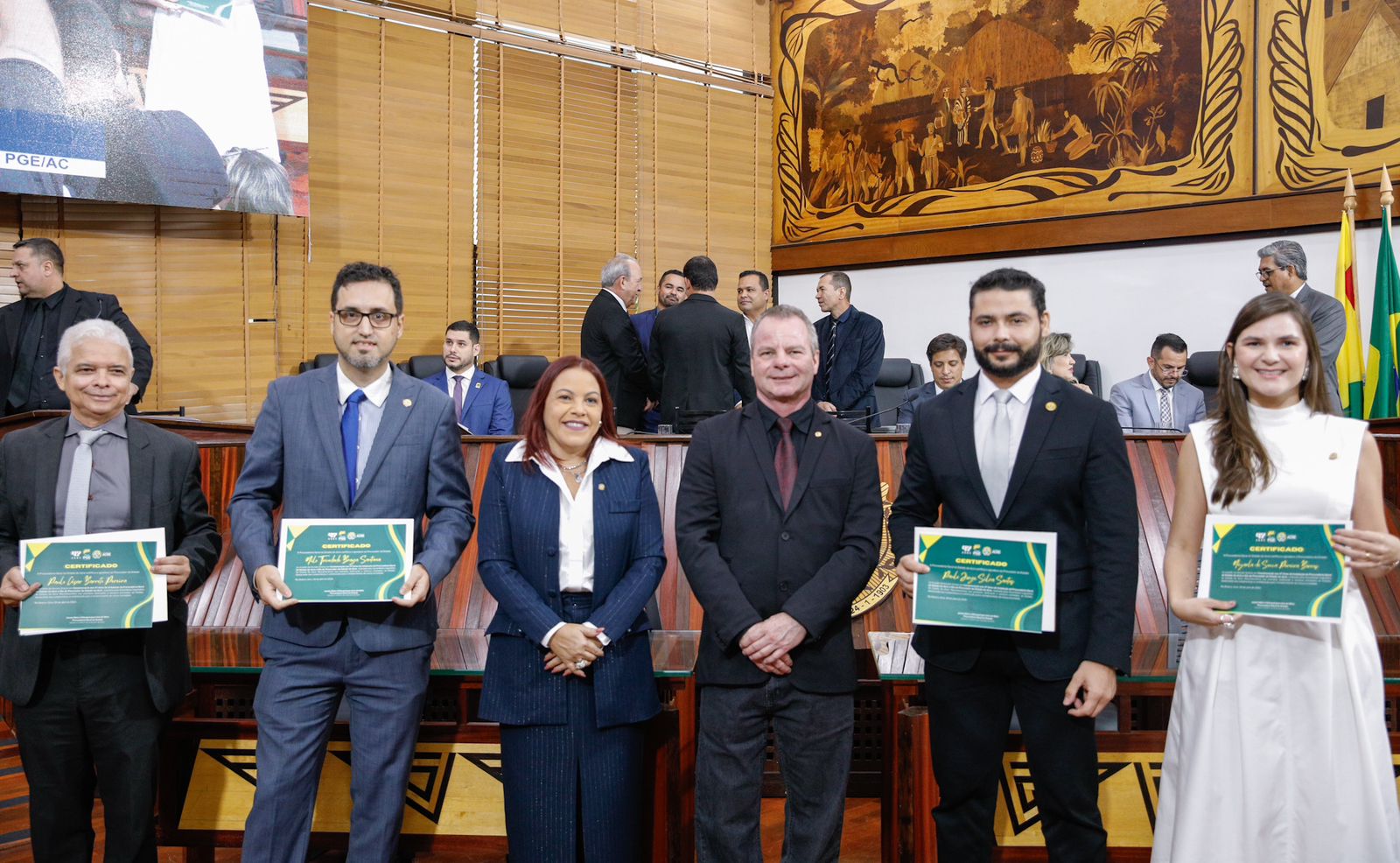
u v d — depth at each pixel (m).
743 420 2.40
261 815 2.28
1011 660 2.19
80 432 2.47
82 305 4.79
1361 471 2.11
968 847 2.25
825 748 2.28
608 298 5.61
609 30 7.82
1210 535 2.12
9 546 2.44
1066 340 4.75
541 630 2.34
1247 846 2.10
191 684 2.56
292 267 6.50
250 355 6.37
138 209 5.98
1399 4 5.95
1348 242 5.41
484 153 7.26
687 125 8.23
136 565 2.35
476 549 3.41
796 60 8.56
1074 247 7.18
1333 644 2.09
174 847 3.15
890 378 7.04
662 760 2.54
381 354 2.41
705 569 2.29
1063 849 2.17
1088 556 2.19
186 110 5.88
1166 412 5.43
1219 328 6.65
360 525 2.32
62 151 5.52
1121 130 6.95
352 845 2.34
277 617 2.36
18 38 5.38
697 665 2.37
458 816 2.67
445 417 2.51
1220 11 6.55
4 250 5.59
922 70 7.81
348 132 6.68
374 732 2.35
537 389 2.50
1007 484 2.22
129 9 5.68
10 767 3.28
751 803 2.30
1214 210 6.61
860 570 2.28
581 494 2.46
